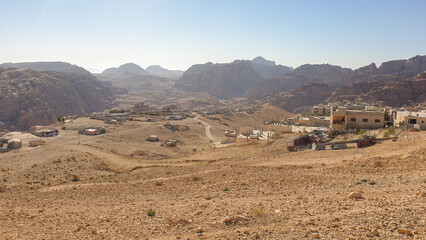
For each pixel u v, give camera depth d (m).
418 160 29.83
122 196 30.56
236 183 30.05
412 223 12.41
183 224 16.11
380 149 42.78
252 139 94.12
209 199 24.52
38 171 52.31
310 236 12.17
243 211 17.56
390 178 25.05
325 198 20.25
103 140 100.25
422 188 19.94
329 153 46.25
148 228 16.16
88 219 20.58
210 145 101.94
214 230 14.49
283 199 21.47
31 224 20.42
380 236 11.36
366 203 17.03
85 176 51.91
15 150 78.75
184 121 166.50
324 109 153.12
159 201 25.91
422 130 62.81
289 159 46.22
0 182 43.84
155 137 116.81
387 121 77.38
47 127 137.38
